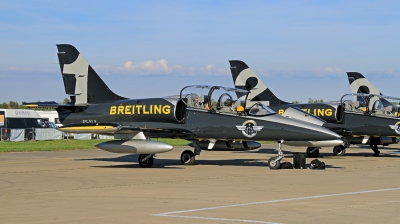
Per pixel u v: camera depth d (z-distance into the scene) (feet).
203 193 50.67
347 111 110.42
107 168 79.87
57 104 91.30
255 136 79.87
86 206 43.06
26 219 37.47
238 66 118.93
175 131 81.92
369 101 107.96
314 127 77.15
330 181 61.00
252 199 46.50
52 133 204.85
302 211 40.16
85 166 83.56
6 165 85.56
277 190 52.70
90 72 93.50
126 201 45.70
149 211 40.47
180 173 71.36
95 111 90.79
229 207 42.16
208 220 36.73
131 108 87.66
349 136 111.14
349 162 92.84
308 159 101.86
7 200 46.83
